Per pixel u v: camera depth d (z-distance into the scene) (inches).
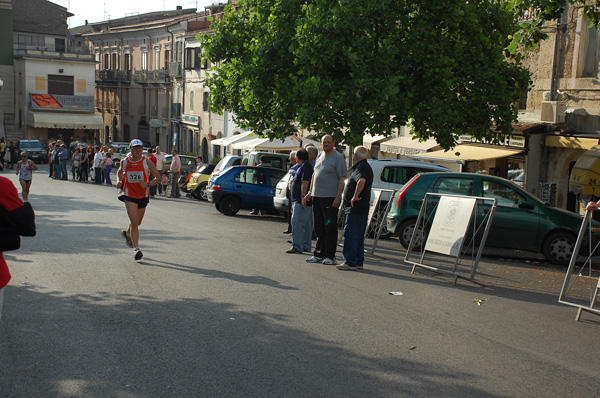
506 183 551.2
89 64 2709.2
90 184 1454.2
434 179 567.2
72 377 207.6
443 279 409.7
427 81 711.7
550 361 243.0
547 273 469.1
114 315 282.0
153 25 2495.1
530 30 558.9
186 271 389.1
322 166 445.1
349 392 201.5
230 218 812.0
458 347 255.1
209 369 218.1
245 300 317.4
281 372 217.3
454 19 711.1
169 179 1293.1
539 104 927.0
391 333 270.2
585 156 750.5
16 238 191.5
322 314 296.2
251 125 818.8
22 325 263.3
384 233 657.0
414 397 199.5
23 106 2652.6
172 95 2400.3
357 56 670.5
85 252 451.2
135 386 201.3
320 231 456.1
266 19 772.6
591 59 864.9
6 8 2667.3
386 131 711.7
